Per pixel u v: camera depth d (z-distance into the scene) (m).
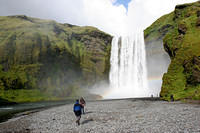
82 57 189.75
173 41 62.28
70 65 172.62
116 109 34.97
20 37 173.62
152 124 18.23
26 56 159.88
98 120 23.09
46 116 31.38
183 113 23.69
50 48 175.12
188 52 51.38
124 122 20.41
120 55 149.75
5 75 137.12
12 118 33.78
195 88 42.09
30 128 21.14
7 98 113.12
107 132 16.36
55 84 150.75
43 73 155.62
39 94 134.12
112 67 154.12
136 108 34.66
